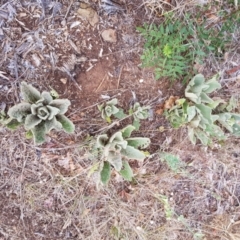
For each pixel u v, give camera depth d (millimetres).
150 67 2309
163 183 2523
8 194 2352
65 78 2232
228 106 2457
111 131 2354
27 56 2191
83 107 2283
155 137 2438
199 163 2545
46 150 2322
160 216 2549
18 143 2291
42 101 2100
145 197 2514
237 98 2477
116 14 2252
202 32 2295
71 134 2316
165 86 2354
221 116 2414
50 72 2215
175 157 2412
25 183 2354
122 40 2271
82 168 2369
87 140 2312
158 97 2363
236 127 2473
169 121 2414
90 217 2455
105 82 2285
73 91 2254
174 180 2533
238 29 2389
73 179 2395
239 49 2420
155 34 2227
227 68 2432
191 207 2604
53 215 2416
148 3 2264
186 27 2299
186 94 2303
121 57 2281
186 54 2316
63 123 2156
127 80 2311
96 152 2312
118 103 2324
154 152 2455
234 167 2600
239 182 2615
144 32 2240
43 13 2180
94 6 2219
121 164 2271
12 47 2178
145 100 2355
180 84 2359
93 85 2271
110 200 2465
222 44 2361
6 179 2330
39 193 2375
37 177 2357
